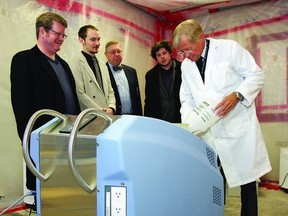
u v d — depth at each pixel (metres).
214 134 1.62
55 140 0.94
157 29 3.86
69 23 2.70
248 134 1.58
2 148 2.25
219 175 1.20
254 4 3.26
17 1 2.30
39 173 0.95
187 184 1.01
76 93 1.95
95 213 0.90
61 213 0.96
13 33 2.29
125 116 0.94
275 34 3.16
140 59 3.60
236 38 3.38
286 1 3.08
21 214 2.21
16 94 1.55
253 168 1.57
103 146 0.84
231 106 1.48
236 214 2.28
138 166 0.85
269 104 3.20
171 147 0.96
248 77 1.57
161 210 0.93
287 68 3.10
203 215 1.10
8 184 2.29
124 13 3.32
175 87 2.72
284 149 2.93
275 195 2.82
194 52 1.54
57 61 1.81
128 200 0.84
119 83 2.64
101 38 3.03
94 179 0.87
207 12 3.55
